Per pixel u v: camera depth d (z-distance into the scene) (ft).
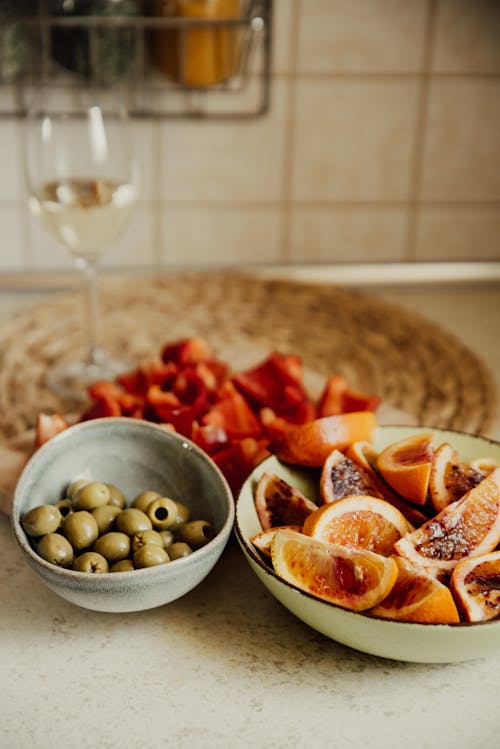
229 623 2.04
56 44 3.71
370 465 2.20
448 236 4.54
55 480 2.16
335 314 3.86
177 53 3.71
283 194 4.37
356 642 1.80
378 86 4.19
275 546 1.88
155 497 2.07
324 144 4.29
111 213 2.97
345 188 4.39
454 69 4.18
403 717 1.80
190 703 1.82
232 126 4.20
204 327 3.70
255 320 3.78
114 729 1.76
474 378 3.38
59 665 1.91
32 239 4.33
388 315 3.87
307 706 1.82
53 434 2.35
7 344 3.53
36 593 2.12
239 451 2.30
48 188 2.96
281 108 4.19
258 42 4.03
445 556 1.91
